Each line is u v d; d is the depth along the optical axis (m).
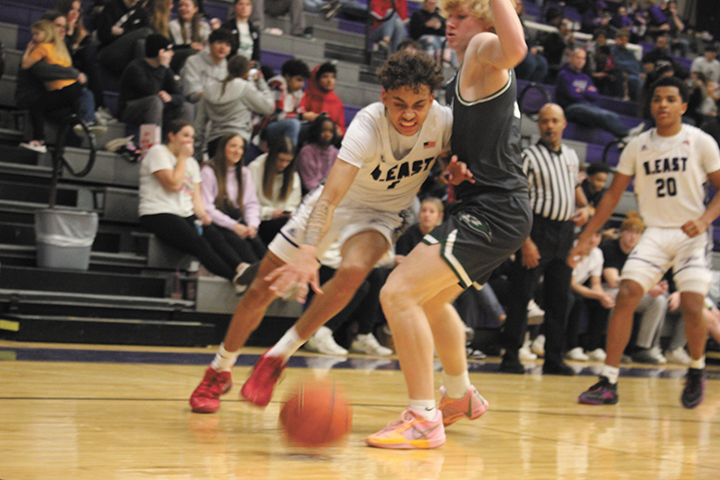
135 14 8.05
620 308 4.08
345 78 9.72
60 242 5.93
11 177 6.58
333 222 2.73
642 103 11.15
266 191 6.77
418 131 2.51
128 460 1.93
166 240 6.21
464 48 2.57
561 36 11.86
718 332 5.62
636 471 2.18
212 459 2.01
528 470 2.12
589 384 5.12
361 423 2.79
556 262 5.78
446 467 2.09
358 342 6.49
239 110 6.97
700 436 3.03
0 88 7.35
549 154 5.65
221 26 8.13
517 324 5.80
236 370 4.49
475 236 2.44
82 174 6.52
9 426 2.30
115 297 5.91
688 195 4.14
